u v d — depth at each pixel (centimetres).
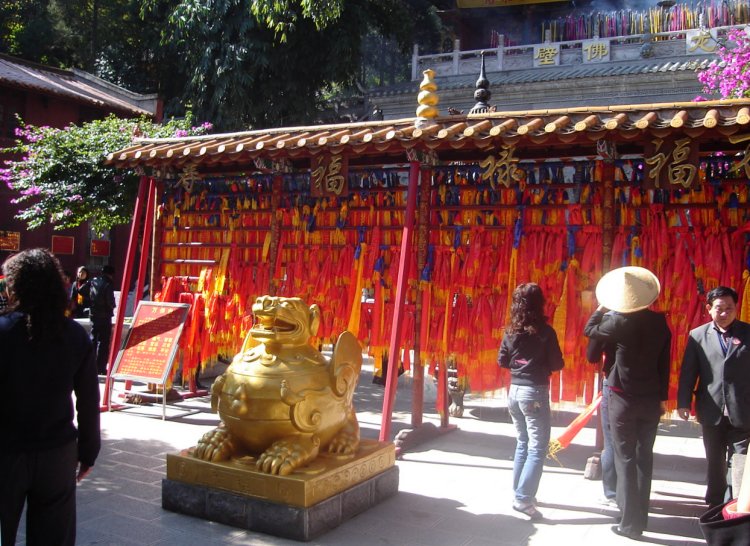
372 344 679
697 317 552
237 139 732
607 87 1855
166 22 1845
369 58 3294
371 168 705
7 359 291
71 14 2638
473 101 2062
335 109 2603
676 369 554
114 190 1134
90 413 322
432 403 893
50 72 2144
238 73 1712
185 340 793
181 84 2238
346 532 436
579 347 583
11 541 298
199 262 800
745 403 444
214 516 448
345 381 475
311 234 726
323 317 707
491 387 625
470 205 637
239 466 448
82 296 1120
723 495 462
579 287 591
